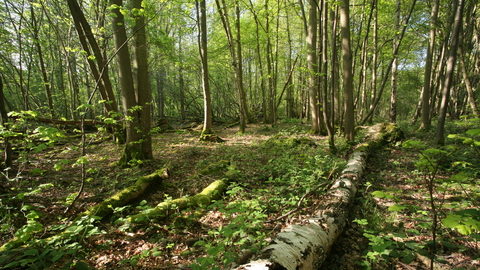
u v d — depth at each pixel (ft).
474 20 41.63
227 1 40.01
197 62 51.44
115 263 8.42
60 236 8.59
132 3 20.04
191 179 17.57
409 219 10.73
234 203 9.91
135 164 20.49
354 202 12.98
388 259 8.25
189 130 46.21
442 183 13.23
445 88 21.07
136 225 10.84
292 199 11.97
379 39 47.65
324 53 21.30
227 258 6.78
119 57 19.75
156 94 72.33
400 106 97.60
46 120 20.45
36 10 35.68
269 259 6.83
